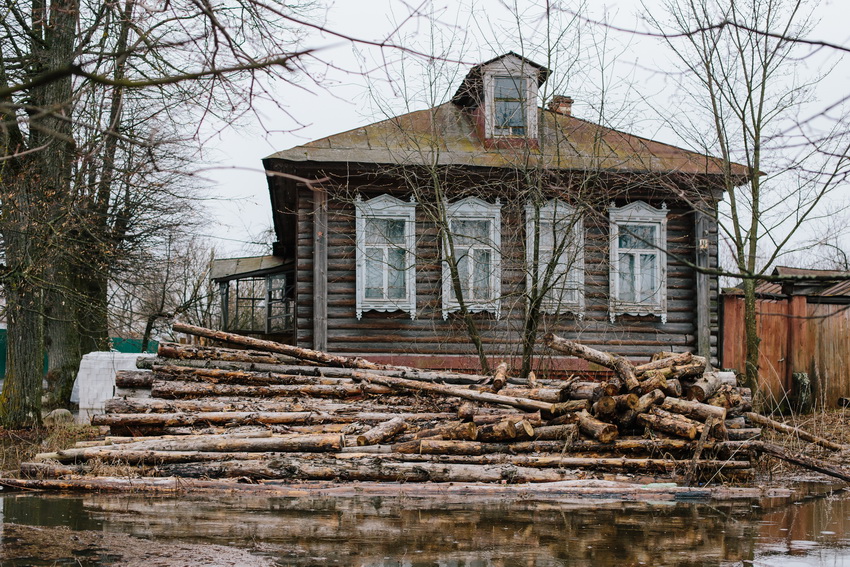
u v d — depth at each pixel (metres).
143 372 11.55
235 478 9.70
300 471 9.71
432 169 14.88
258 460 9.83
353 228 16.22
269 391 11.41
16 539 6.81
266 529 7.30
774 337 17.61
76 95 3.97
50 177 14.79
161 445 10.07
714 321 17.05
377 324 16.09
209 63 5.11
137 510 8.20
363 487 9.47
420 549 6.59
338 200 16.16
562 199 15.65
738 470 10.41
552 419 10.77
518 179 15.26
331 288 16.08
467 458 10.08
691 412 10.59
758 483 10.56
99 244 16.81
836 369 17.84
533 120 16.67
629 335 16.69
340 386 11.62
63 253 15.78
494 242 16.14
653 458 10.35
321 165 15.58
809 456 12.05
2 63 13.95
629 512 8.43
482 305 15.99
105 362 14.64
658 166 16.08
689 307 16.98
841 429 14.76
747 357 14.67
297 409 11.09
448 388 11.41
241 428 10.62
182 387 11.27
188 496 9.12
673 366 11.04
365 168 15.77
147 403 10.94
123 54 4.27
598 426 10.16
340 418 10.90
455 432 10.26
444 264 16.12
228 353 12.10
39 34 14.95
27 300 15.68
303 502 8.78
